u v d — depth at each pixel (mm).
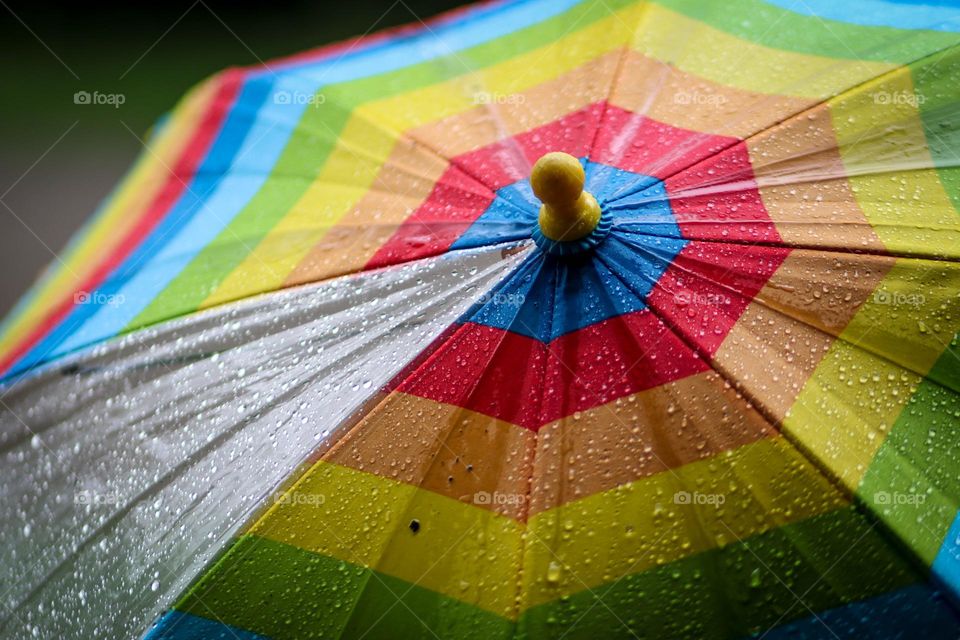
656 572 240
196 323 315
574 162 260
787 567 238
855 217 279
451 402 266
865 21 359
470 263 292
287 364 291
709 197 289
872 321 260
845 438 246
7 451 309
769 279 267
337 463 264
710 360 255
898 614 236
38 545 286
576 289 273
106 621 262
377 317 291
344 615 248
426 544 251
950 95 313
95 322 341
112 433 298
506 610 240
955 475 246
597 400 257
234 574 255
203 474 276
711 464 245
